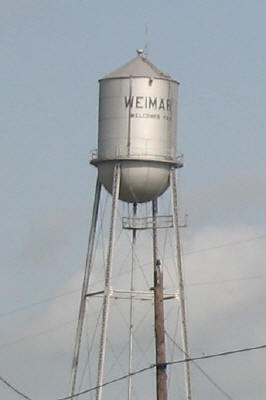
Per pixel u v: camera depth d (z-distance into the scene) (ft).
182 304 249.34
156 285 193.77
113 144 252.62
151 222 254.27
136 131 252.21
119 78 253.65
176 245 252.62
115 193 252.21
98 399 245.86
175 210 253.85
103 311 248.52
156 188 253.24
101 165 254.27
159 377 192.54
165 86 254.06
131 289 252.01
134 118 252.62
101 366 246.06
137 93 252.83
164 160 252.21
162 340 192.95
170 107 254.27
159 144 252.42
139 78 252.83
